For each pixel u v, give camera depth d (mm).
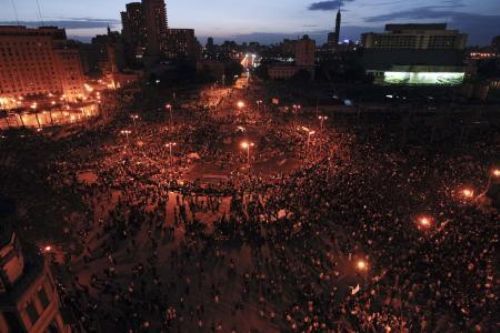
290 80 142625
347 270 26766
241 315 22781
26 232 25875
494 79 126062
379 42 195125
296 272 26703
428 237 29422
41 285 13789
